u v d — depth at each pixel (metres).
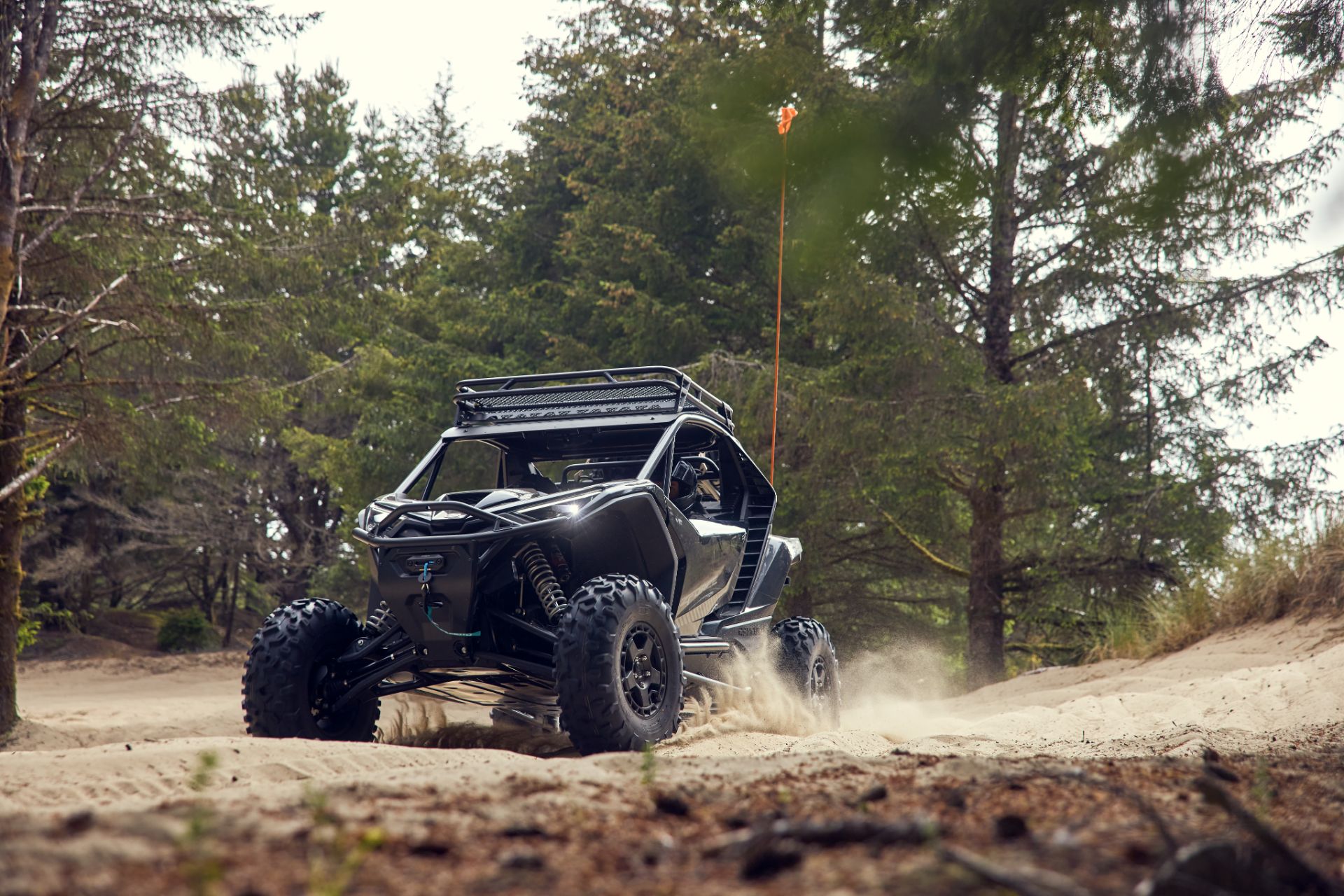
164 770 4.73
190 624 42.59
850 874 2.14
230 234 17.00
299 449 35.12
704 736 7.48
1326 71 7.21
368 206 22.64
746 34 25.77
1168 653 16.62
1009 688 16.28
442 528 6.83
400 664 6.98
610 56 31.02
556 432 8.40
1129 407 25.61
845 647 27.41
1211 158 7.27
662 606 6.82
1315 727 7.30
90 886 1.95
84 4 15.94
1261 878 2.16
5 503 15.70
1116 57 7.20
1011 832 2.49
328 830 2.55
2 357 14.51
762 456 23.72
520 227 34.97
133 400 17.50
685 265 27.05
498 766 4.34
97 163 16.27
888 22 8.14
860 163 7.83
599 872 2.31
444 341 35.78
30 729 14.90
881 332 22.33
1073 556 24.92
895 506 25.22
